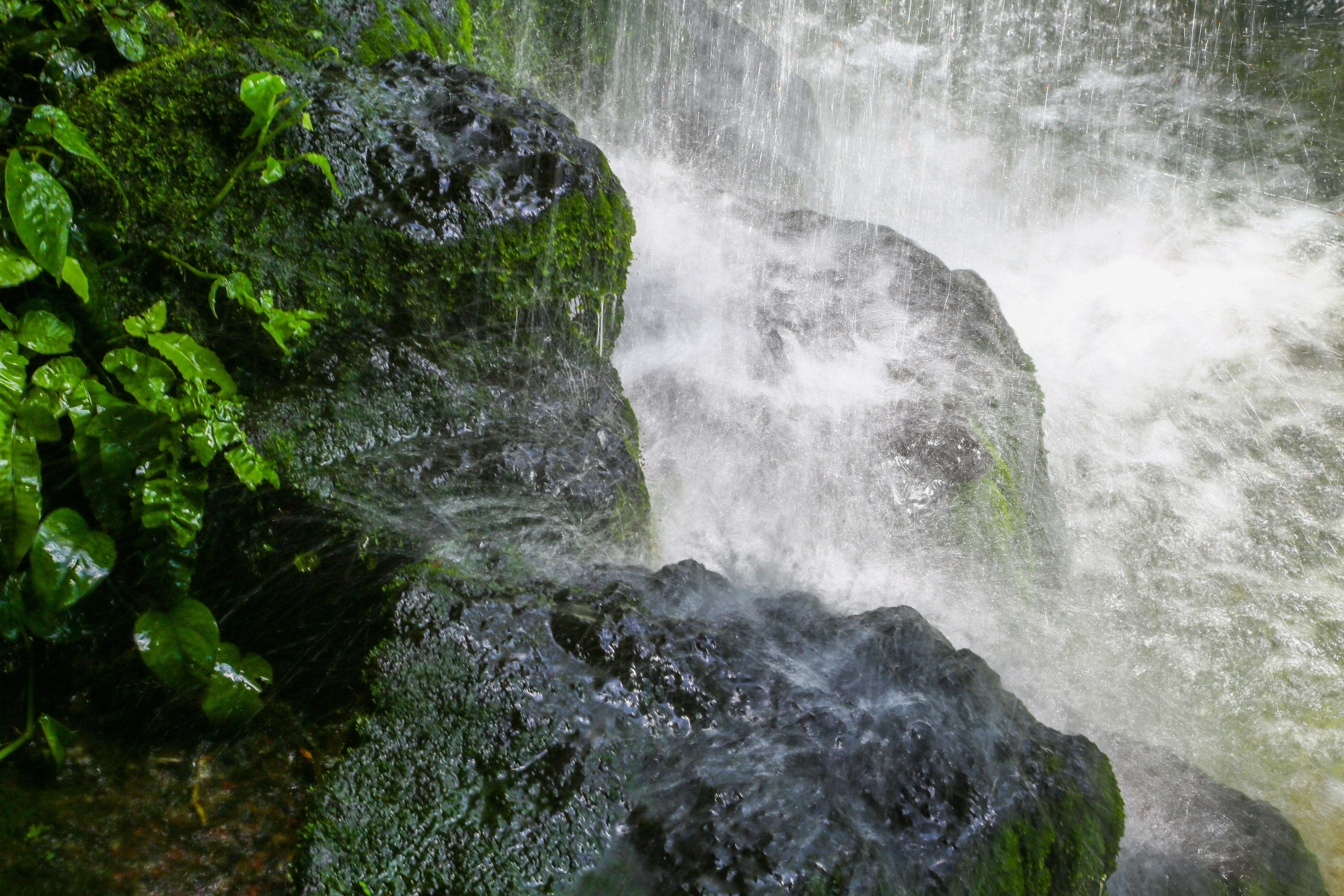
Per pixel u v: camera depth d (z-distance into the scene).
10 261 2.05
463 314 2.88
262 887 1.85
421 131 2.83
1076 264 7.93
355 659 2.15
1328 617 4.34
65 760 2.07
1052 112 9.55
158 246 2.47
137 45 2.76
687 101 6.41
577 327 3.25
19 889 1.80
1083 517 4.97
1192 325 6.92
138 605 2.31
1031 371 4.59
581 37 5.60
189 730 2.15
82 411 2.10
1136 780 3.05
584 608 2.32
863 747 2.14
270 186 2.56
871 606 3.46
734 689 2.20
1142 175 9.10
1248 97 9.73
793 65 8.75
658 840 1.89
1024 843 2.13
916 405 3.94
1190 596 4.47
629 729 2.09
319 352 2.65
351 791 1.89
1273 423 5.86
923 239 8.05
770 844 1.86
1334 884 3.18
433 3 4.09
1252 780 3.57
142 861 1.87
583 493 2.78
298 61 2.91
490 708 2.05
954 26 9.95
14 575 2.11
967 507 3.81
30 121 2.20
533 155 3.02
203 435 2.20
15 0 2.62
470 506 2.59
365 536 2.37
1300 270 7.79
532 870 1.83
